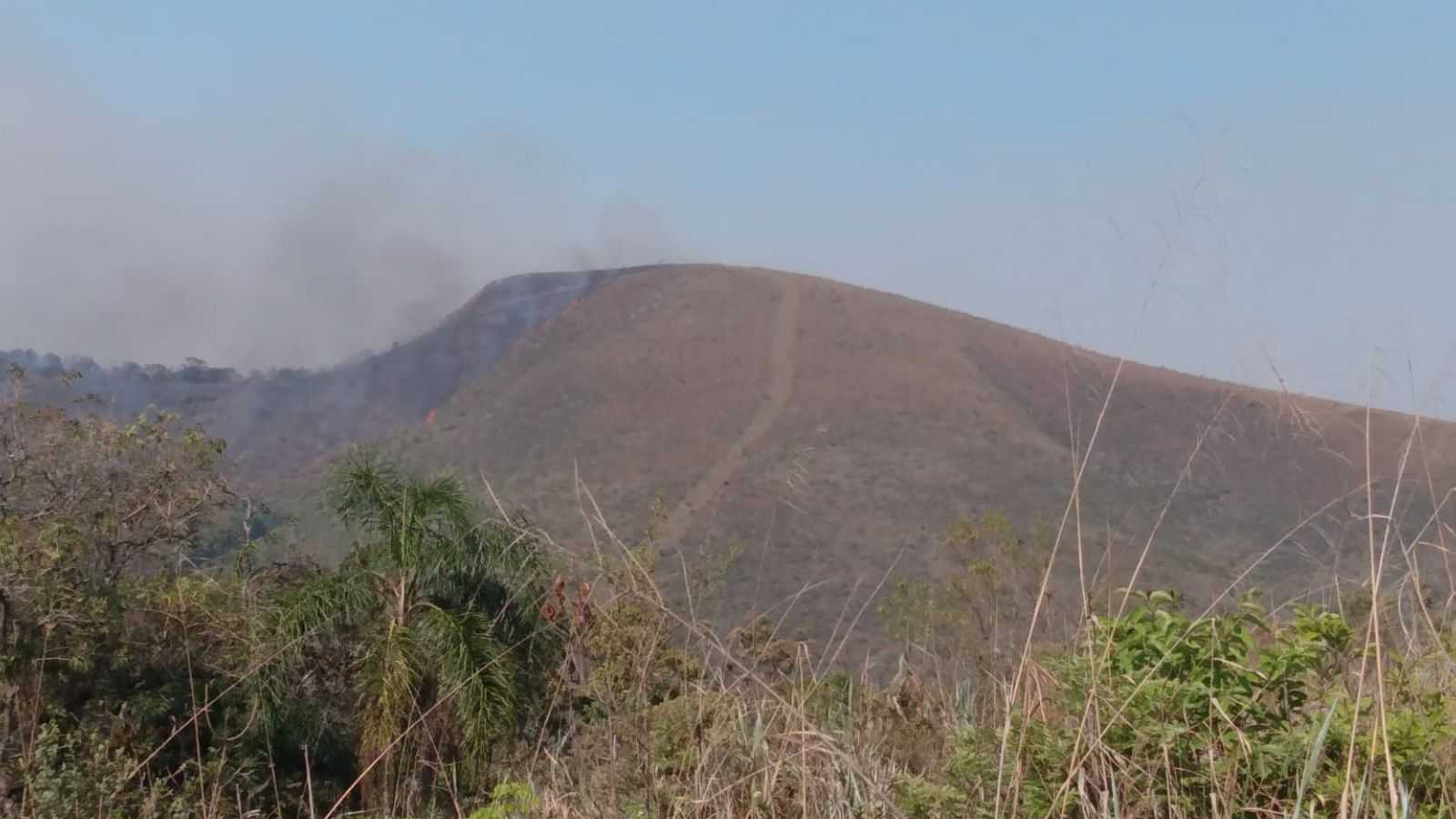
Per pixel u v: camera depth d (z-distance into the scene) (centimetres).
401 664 1203
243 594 1401
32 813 809
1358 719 346
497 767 621
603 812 426
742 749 430
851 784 408
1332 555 372
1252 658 407
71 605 1337
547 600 634
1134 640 383
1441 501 350
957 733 442
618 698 429
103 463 1766
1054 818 362
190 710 1245
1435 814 340
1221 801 351
